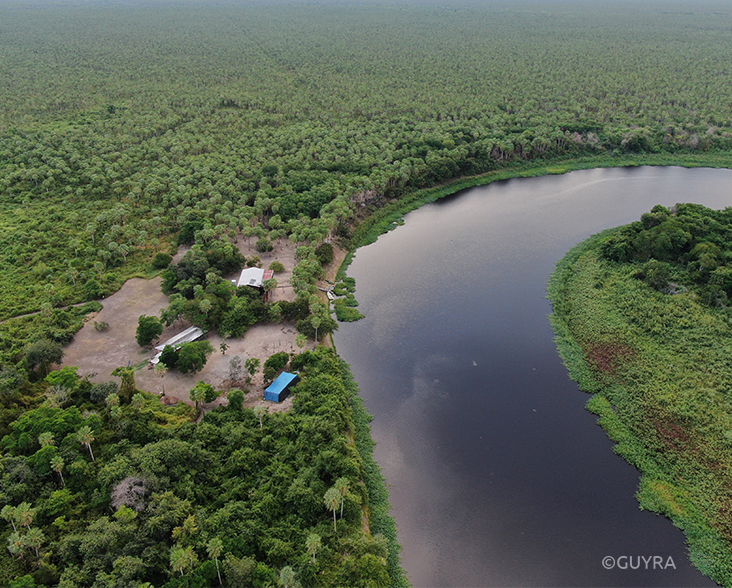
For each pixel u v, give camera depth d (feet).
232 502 303.48
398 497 337.31
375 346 473.67
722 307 476.95
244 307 474.49
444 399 414.41
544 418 396.98
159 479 311.06
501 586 288.30
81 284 534.37
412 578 291.38
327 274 577.84
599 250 597.93
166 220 643.04
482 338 483.10
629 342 453.99
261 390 403.54
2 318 479.82
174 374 419.33
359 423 389.60
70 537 278.67
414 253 630.33
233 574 262.06
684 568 295.48
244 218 624.18
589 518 323.98
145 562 267.59
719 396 388.37
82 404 373.40
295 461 331.16
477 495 338.75
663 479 342.85
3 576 265.34
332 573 274.16
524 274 583.17
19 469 310.24
